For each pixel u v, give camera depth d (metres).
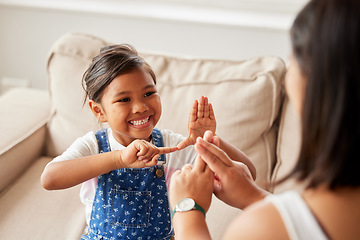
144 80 0.96
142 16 2.05
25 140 1.40
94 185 1.05
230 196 0.81
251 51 2.10
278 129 1.45
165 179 1.07
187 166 0.84
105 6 2.08
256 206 0.60
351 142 0.51
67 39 1.47
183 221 0.74
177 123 1.37
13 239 1.15
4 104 1.56
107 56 0.97
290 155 1.34
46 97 1.65
